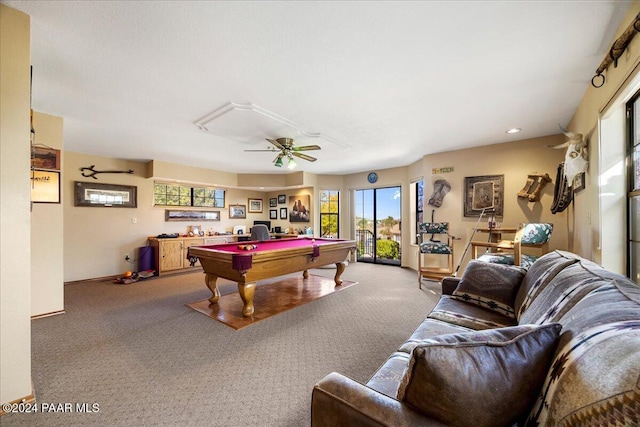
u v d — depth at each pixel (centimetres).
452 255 424
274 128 339
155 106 275
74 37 170
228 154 484
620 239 206
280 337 254
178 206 610
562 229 366
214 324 285
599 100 214
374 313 317
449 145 425
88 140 395
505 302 193
